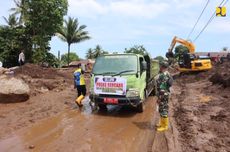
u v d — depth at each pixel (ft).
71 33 146.10
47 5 115.55
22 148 23.70
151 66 46.50
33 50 123.03
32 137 26.66
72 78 81.35
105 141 25.86
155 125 31.42
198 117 33.27
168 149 23.35
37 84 56.65
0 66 69.92
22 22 120.98
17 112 36.14
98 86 35.81
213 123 30.25
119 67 36.14
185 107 39.24
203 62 84.43
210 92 51.42
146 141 25.93
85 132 28.60
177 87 67.36
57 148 23.84
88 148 23.98
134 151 23.35
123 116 35.81
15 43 122.93
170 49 93.30
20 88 42.68
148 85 44.11
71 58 236.63
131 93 34.73
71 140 25.99
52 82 61.72
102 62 37.37
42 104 41.68
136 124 31.91
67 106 41.83
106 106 38.96
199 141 24.90
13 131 28.32
